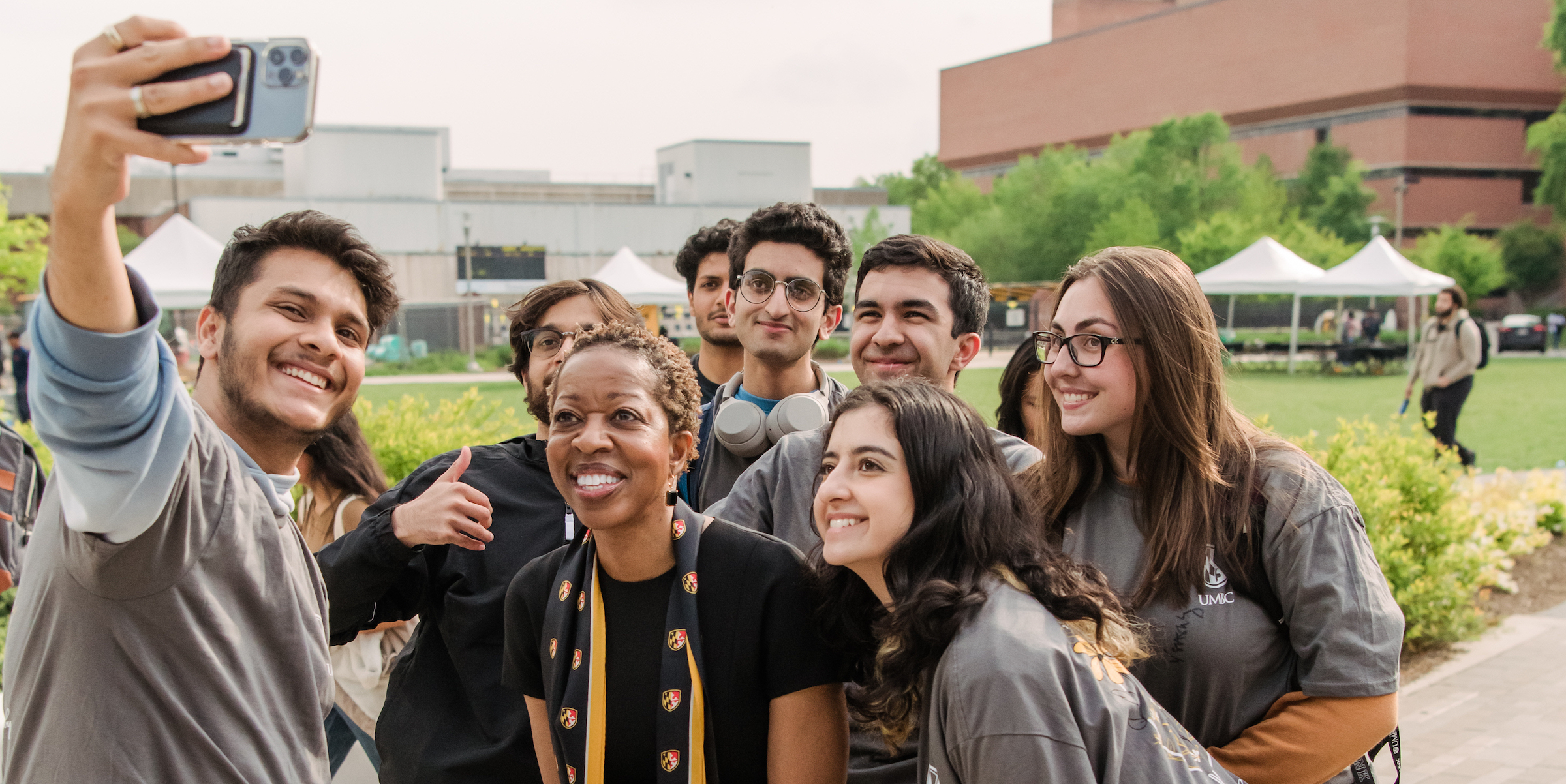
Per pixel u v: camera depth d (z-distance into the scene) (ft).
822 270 9.98
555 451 5.81
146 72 3.77
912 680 5.55
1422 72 198.70
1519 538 23.71
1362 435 24.38
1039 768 4.76
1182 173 184.03
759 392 10.15
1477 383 68.69
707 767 5.86
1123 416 6.54
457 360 110.52
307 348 5.45
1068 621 5.35
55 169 3.90
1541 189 167.53
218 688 4.88
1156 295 6.41
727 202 188.03
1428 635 17.88
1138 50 242.17
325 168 165.48
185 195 184.24
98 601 4.66
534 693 6.67
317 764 5.50
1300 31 214.69
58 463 4.33
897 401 5.84
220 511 4.94
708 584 6.06
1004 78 270.05
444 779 7.57
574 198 209.77
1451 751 13.69
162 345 4.44
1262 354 93.50
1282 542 6.20
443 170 210.38
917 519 5.72
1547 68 200.95
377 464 10.82
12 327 97.91
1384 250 74.28
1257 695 6.32
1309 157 196.03
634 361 5.86
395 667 8.38
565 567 6.38
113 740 4.68
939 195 228.02
